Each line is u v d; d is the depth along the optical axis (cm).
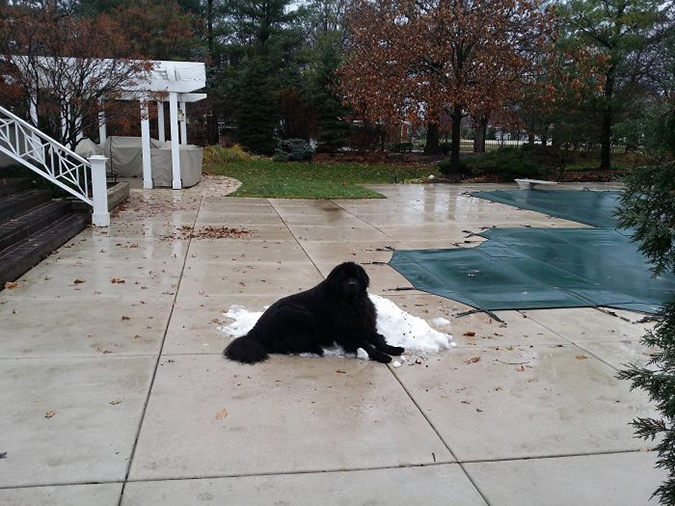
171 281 668
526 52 2092
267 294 624
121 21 2038
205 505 270
